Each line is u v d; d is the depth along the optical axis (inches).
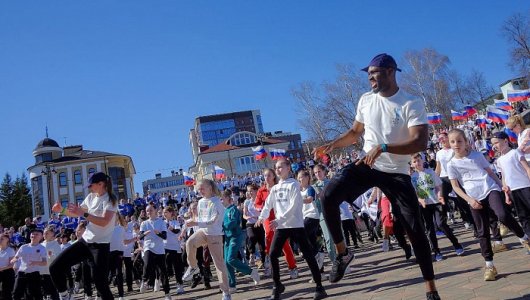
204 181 276.1
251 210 448.5
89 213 217.5
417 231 153.7
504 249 281.9
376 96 162.1
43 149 2517.2
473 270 238.2
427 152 789.9
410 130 150.3
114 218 226.5
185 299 337.1
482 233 210.8
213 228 267.9
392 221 353.4
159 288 444.5
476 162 227.6
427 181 303.1
